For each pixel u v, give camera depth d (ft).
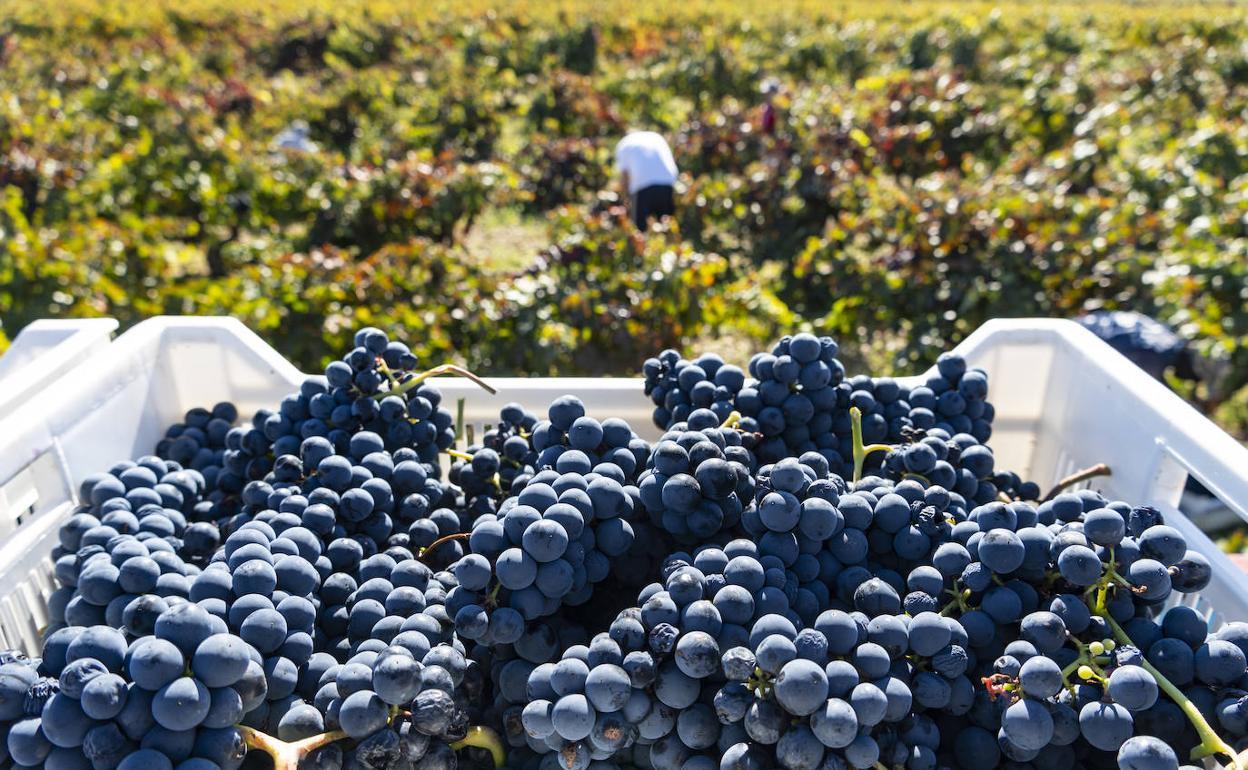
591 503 6.17
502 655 6.13
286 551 6.44
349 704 5.34
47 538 7.43
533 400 8.90
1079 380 8.73
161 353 9.14
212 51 71.41
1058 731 5.40
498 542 5.99
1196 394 21.71
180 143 34.94
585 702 5.21
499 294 24.49
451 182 33.47
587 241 26.48
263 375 9.32
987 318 25.34
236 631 5.74
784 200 34.47
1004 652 5.63
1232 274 23.21
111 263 25.94
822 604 6.06
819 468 6.92
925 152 40.47
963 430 8.43
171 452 8.75
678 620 5.42
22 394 7.78
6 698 5.20
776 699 5.07
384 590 6.50
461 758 6.17
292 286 23.86
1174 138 39.32
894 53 70.03
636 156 30.66
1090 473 8.21
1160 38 82.33
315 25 77.36
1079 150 34.91
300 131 40.52
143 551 6.51
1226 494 6.90
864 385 8.35
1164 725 5.57
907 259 26.35
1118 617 5.98
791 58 68.28
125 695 4.97
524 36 73.77
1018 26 81.97
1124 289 25.04
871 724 5.03
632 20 80.02
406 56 66.54
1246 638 5.80
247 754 5.63
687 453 6.43
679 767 5.41
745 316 25.68
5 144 35.09
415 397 8.14
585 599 6.24
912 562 6.41
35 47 69.77
